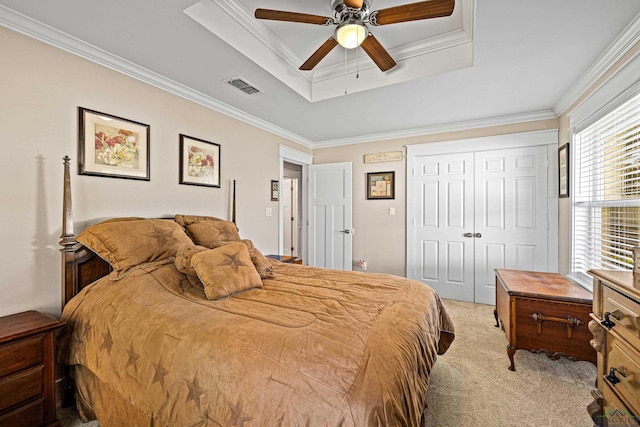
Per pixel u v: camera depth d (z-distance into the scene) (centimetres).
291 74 256
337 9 167
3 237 157
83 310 157
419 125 373
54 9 155
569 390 183
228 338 112
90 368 144
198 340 116
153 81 231
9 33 158
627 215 200
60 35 175
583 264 265
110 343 138
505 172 346
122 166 211
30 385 138
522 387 186
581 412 162
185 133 260
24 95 164
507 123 342
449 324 195
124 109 213
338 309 141
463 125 361
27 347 138
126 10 157
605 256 226
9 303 159
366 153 430
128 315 141
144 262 173
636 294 93
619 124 202
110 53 199
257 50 216
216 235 238
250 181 338
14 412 133
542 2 151
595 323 120
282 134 394
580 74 233
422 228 392
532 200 333
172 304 144
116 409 135
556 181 320
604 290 116
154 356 122
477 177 361
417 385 108
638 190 184
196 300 150
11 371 133
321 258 455
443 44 227
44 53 171
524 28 174
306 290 173
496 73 231
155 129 235
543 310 197
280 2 186
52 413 146
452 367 210
